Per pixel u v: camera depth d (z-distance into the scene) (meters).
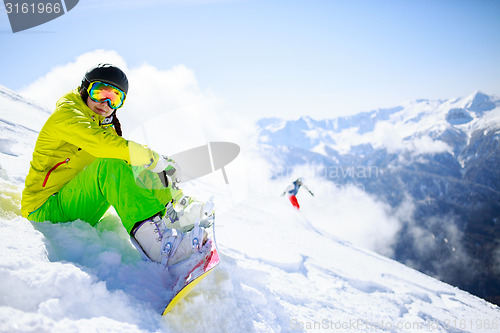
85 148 1.56
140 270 1.52
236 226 5.31
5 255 1.20
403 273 6.84
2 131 5.75
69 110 1.61
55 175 1.73
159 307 1.41
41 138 1.67
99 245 1.56
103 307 1.23
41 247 1.35
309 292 3.19
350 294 3.78
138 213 1.52
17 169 3.64
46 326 1.04
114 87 1.68
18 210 1.84
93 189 1.62
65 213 1.71
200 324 1.46
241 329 1.59
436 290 5.91
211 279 1.71
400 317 3.50
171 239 1.52
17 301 1.08
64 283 1.19
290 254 4.63
